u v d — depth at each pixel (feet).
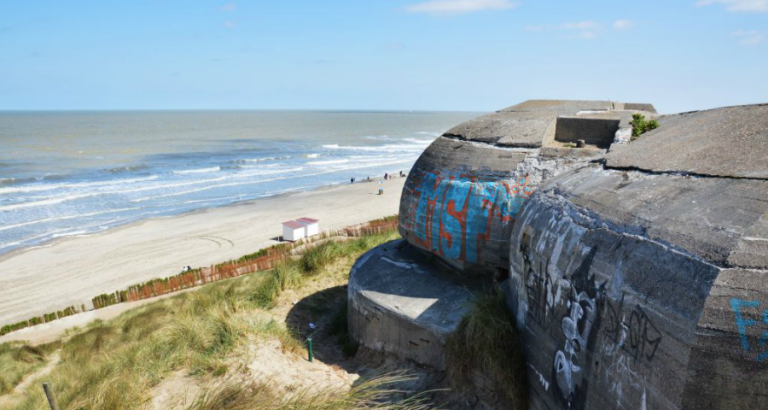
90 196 128.77
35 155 219.82
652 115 33.71
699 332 12.63
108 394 23.11
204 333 31.30
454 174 31.04
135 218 106.11
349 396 18.52
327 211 108.68
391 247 38.91
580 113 34.53
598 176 21.74
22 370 39.65
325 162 209.87
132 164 191.42
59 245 86.22
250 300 42.37
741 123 21.30
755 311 12.20
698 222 14.58
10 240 90.02
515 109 38.11
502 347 22.97
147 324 43.21
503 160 29.76
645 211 16.65
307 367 29.78
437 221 31.07
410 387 26.71
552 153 28.96
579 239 18.44
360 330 32.50
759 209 13.82
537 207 23.26
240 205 117.29
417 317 28.35
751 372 12.18
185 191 136.87
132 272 72.28
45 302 62.75
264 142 313.12
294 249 70.79
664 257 14.49
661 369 13.58
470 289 31.07
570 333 18.22
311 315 40.01
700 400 12.63
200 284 60.54
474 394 24.59
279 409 17.38
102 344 41.52
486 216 29.09
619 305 15.38
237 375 26.53
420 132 466.70
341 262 51.39
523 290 22.84
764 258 12.62
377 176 168.55
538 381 21.03
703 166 17.92
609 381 15.78
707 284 12.89
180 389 25.29
